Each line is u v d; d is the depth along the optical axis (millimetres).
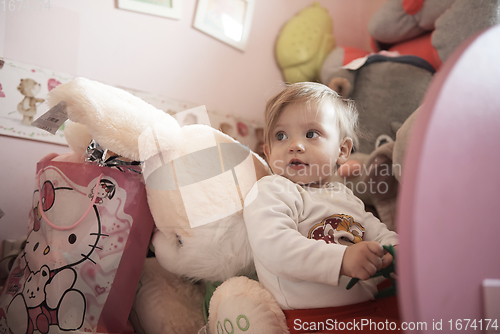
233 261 757
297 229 709
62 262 702
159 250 799
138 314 806
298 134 794
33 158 1268
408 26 1610
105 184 755
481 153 409
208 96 1671
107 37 1424
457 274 377
